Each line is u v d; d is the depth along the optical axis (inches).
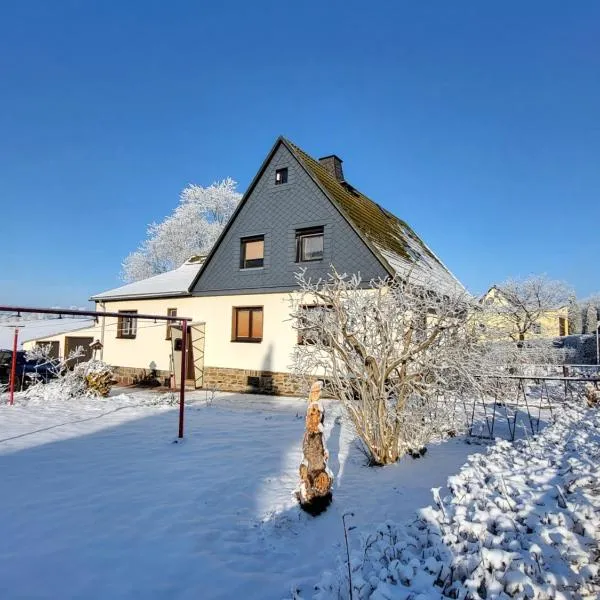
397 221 740.0
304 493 161.0
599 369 617.9
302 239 521.0
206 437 273.0
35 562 123.0
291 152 524.4
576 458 144.6
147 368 627.2
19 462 212.8
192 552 131.4
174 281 668.7
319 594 85.6
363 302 221.1
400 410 213.2
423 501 164.2
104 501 166.7
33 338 767.1
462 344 214.8
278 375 506.9
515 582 73.5
